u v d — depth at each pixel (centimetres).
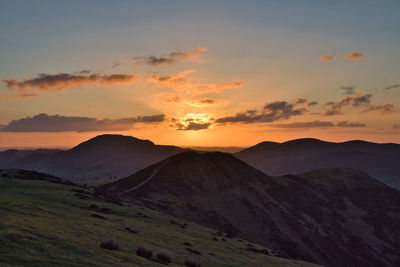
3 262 1878
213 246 5791
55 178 10375
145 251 3200
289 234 15962
